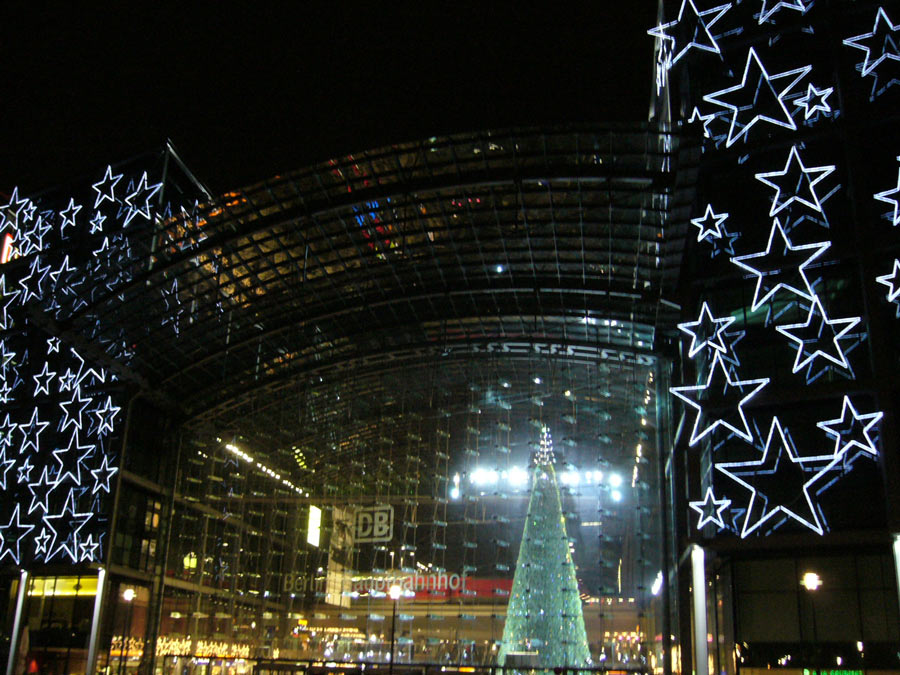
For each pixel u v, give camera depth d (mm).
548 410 48250
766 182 31938
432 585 46531
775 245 31141
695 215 32750
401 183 37625
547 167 35438
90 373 48750
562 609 42875
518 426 48469
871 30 31578
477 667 39406
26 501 46844
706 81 34031
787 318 30766
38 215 53406
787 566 28984
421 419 50438
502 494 47250
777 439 29625
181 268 43344
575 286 42094
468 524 47188
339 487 50906
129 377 47344
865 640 27250
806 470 28891
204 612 51625
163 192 50625
